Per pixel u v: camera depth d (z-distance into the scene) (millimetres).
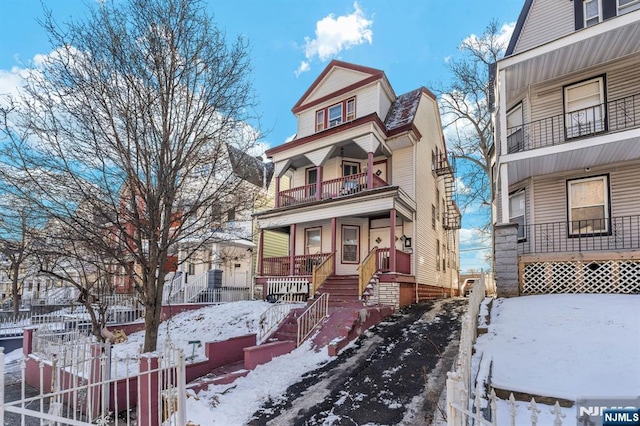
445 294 19016
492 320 7055
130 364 7418
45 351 7250
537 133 11188
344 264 14734
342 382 5965
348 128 13594
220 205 7090
